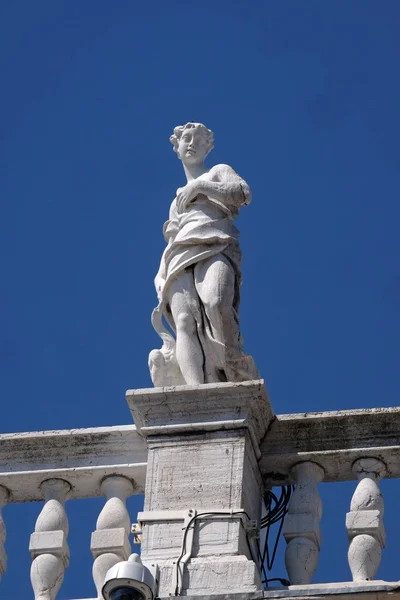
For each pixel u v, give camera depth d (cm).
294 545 1886
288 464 1956
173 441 1928
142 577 1706
